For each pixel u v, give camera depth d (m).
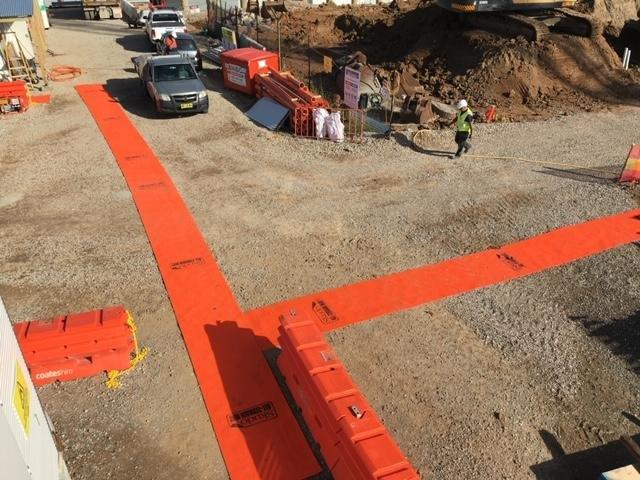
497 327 8.66
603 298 9.34
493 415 7.12
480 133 16.48
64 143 15.47
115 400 7.17
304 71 22.98
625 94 20.23
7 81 19.33
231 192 12.80
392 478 5.14
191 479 6.20
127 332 7.56
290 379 7.05
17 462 4.16
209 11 31.25
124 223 11.41
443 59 22.23
